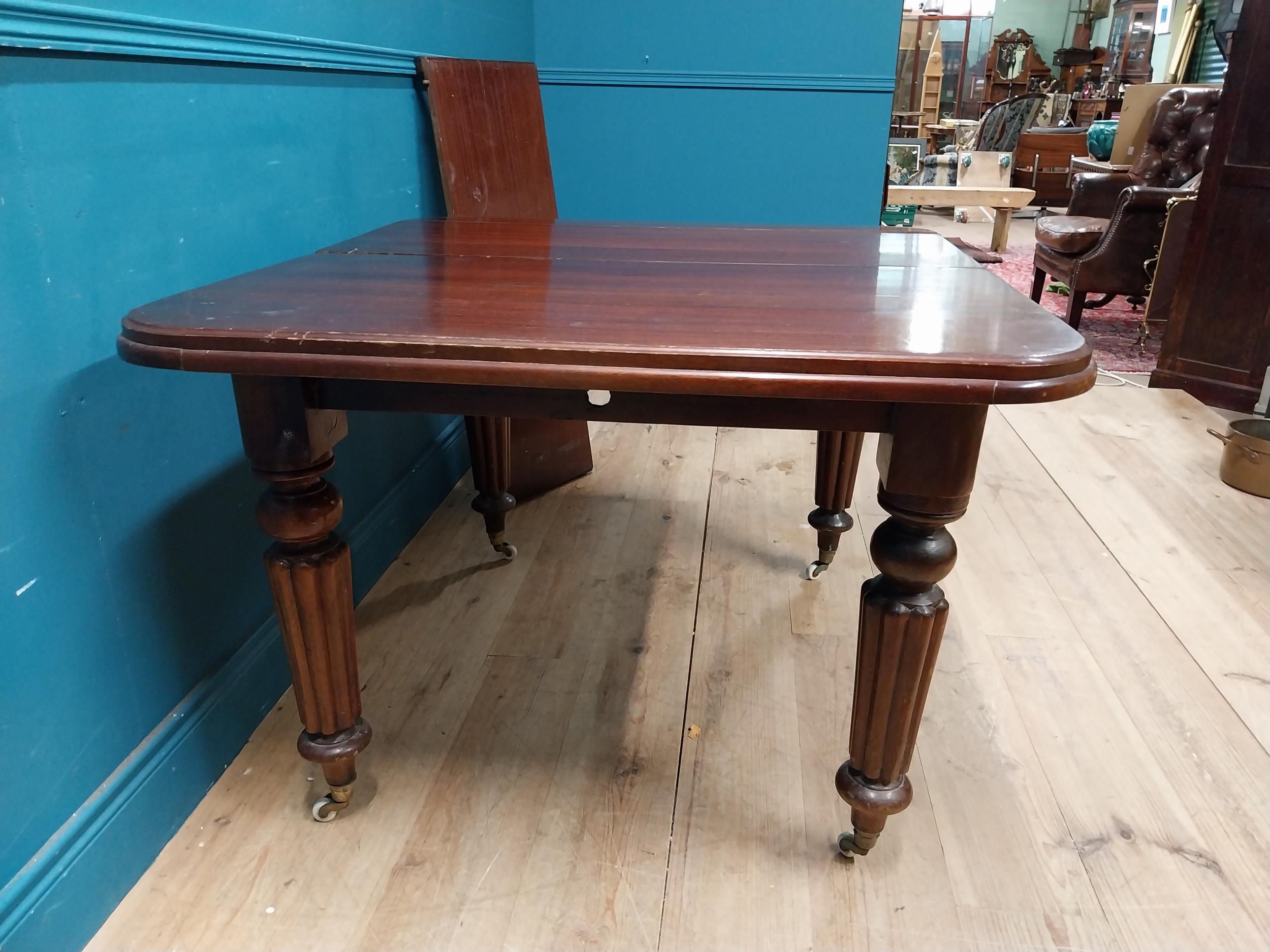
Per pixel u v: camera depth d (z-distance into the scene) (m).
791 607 1.73
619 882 1.10
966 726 1.39
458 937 1.03
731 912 1.06
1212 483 2.29
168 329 0.86
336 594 1.07
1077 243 3.62
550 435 2.20
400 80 1.83
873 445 2.62
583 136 2.69
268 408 0.95
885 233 1.59
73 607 0.99
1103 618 1.69
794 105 2.62
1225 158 2.75
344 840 1.17
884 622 0.96
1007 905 1.08
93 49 0.96
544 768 1.30
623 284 1.09
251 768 1.29
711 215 2.76
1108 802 1.24
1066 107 8.83
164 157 1.11
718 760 1.32
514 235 1.53
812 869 1.13
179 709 1.19
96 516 1.02
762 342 0.81
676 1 2.52
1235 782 1.28
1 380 0.88
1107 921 1.06
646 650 1.59
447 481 2.24
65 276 0.96
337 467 1.66
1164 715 1.42
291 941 1.02
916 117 9.23
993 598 1.76
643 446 2.56
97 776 1.05
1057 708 1.44
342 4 1.55
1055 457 2.46
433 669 1.53
